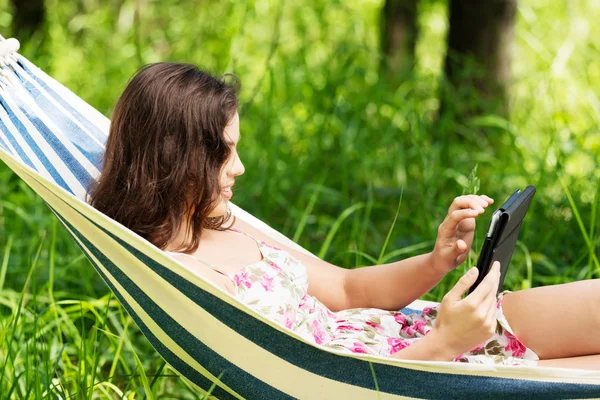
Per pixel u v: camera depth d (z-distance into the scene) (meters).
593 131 6.37
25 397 3.20
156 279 2.73
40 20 9.67
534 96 7.76
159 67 3.04
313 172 6.35
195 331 2.82
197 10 10.09
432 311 3.20
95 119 3.62
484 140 6.74
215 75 3.16
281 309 2.95
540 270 5.00
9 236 5.18
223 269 2.99
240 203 5.91
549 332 2.95
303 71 7.80
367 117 6.92
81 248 3.06
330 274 3.37
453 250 3.13
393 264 3.31
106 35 10.77
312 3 9.23
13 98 3.49
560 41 9.27
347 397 2.76
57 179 3.45
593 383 2.63
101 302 4.14
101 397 3.68
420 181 5.92
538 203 5.48
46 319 4.22
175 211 2.97
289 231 5.76
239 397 2.96
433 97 7.73
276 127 6.94
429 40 11.05
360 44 7.85
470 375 2.63
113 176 3.02
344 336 3.04
